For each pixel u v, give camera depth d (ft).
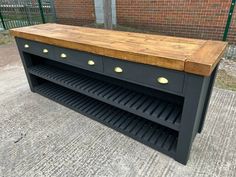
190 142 4.86
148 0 15.96
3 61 13.73
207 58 4.01
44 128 6.86
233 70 10.80
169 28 16.06
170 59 4.06
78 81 7.22
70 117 7.38
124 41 5.54
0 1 23.20
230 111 7.30
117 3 17.71
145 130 6.15
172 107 5.55
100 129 6.70
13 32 7.62
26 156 5.74
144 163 5.36
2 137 6.50
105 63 5.36
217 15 13.60
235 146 5.75
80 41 5.65
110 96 6.15
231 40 13.83
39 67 8.57
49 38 6.28
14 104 8.32
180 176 4.95
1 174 5.21
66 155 5.73
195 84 4.07
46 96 8.52
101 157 5.61
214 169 5.08
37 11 22.00
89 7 19.71
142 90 6.28
